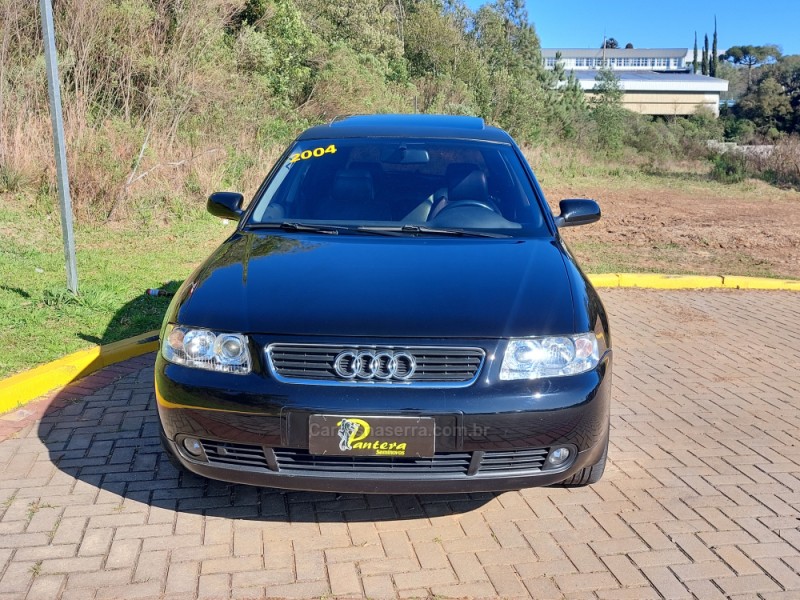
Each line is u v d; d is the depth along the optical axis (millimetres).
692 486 3641
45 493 3396
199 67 12133
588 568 2941
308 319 2895
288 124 14938
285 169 4367
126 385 4711
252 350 2869
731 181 20797
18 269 7016
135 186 9641
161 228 9289
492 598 2742
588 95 41812
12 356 4891
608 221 12703
